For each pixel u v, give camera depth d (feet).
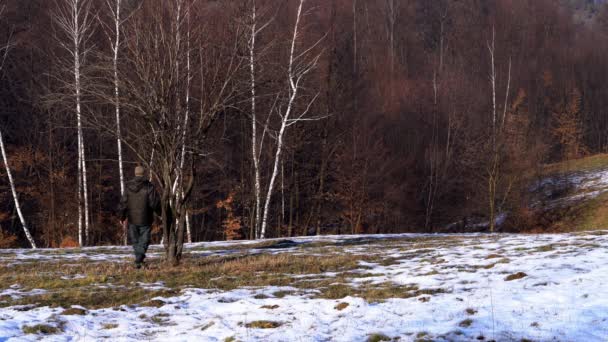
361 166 144.05
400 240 62.34
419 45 255.29
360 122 154.40
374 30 238.07
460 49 260.21
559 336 18.69
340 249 51.90
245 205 128.26
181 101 43.73
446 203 167.02
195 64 45.32
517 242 48.44
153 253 52.70
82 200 103.71
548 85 260.01
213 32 48.34
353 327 21.50
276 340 20.38
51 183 118.42
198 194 117.39
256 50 77.30
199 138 44.32
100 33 110.01
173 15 43.73
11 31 120.78
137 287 32.71
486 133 153.48
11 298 30.14
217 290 31.35
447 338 19.29
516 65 257.14
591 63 281.13
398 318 22.41
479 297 25.16
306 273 37.01
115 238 126.00
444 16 283.59
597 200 152.76
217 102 44.24
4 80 129.49
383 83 190.39
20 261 47.26
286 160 133.18
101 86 43.88
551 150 223.92
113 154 126.82
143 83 42.75
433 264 37.81
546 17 299.99
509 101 222.69
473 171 156.04
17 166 121.29
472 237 62.23
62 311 26.58
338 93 143.84
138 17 44.68
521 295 24.84
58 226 119.65
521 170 152.35
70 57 114.83
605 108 270.05
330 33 138.92
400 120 176.65
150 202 40.47
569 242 44.75
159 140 43.29
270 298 28.81
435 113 184.24
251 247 58.54
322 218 146.82
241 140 127.75
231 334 21.68
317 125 133.59
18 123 129.90
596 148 261.03
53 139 125.18
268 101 106.01
